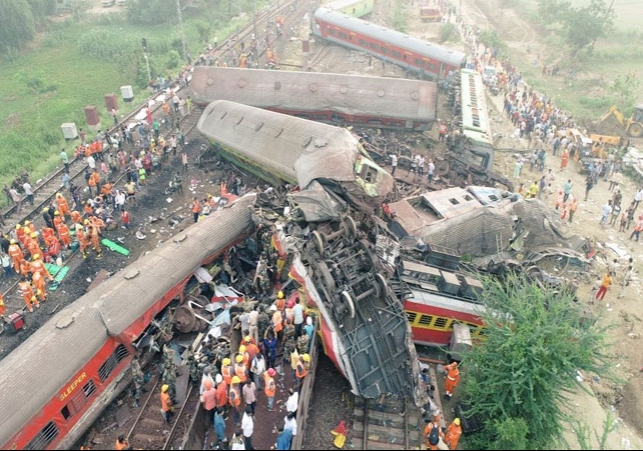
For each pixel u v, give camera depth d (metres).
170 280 18.55
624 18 65.69
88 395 15.75
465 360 16.36
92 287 21.34
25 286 20.59
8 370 14.44
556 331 15.11
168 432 15.45
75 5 64.75
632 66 50.19
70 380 14.95
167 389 15.30
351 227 18.14
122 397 16.81
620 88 41.69
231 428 14.91
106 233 25.38
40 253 22.25
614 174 32.44
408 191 26.89
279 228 20.14
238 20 59.97
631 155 32.81
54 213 24.62
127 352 17.23
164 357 16.36
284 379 16.42
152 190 28.72
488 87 43.66
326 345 16.19
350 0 54.97
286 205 21.89
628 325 21.25
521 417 15.17
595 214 28.38
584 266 23.66
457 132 30.48
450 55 40.69
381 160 29.48
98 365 15.98
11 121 38.59
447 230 21.34
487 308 16.91
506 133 36.78
